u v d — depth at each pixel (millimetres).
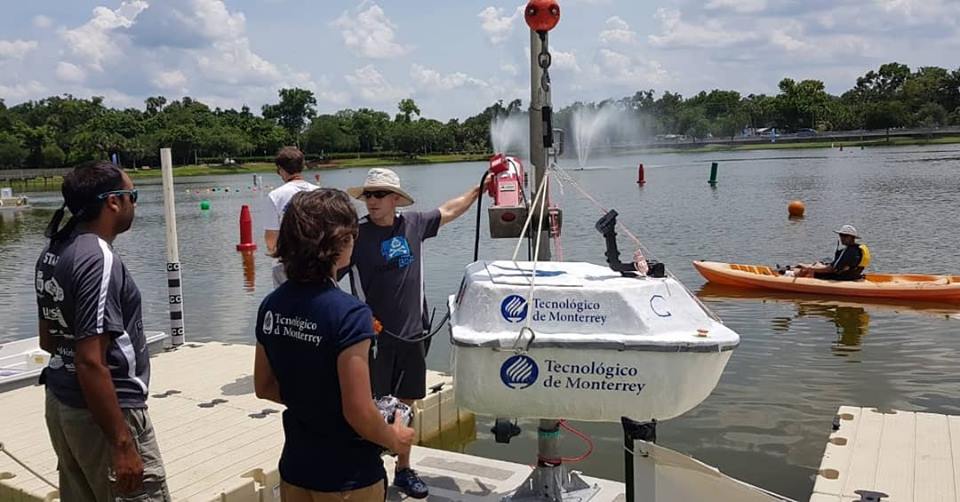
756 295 12883
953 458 5273
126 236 24406
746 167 57062
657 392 3146
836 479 4980
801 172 48062
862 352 9320
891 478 4977
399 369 4445
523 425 7133
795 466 6094
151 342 8203
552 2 3906
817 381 8156
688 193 33469
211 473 5062
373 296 4340
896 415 6137
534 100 4035
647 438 2971
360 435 2613
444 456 5121
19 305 13953
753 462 6168
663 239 19453
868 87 139000
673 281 3422
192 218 31031
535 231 4086
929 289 12086
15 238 25734
